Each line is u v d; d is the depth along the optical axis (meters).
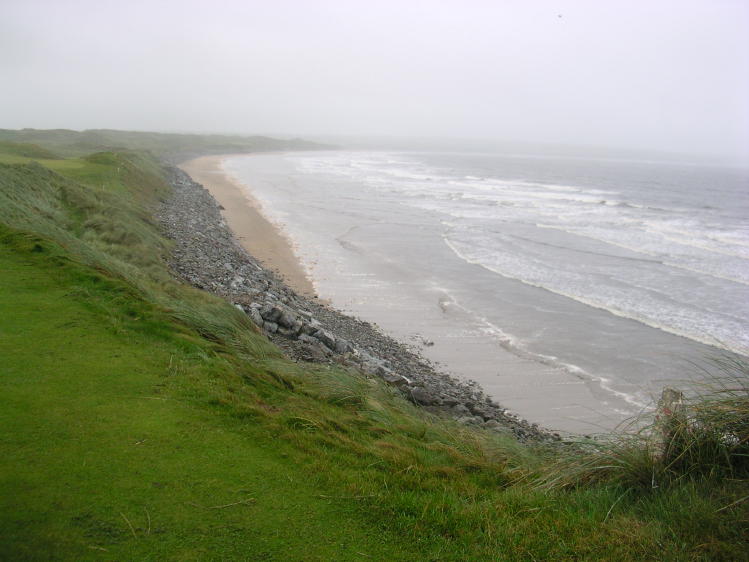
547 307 17.42
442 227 30.88
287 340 11.41
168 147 96.81
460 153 179.25
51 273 9.06
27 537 3.36
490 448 6.47
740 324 16.08
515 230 30.53
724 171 120.75
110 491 3.95
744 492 4.33
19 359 6.04
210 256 19.14
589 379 12.59
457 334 15.08
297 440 5.11
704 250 26.27
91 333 7.02
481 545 3.82
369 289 18.80
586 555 3.75
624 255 24.86
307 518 3.93
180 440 4.81
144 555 3.35
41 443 4.46
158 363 6.41
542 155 191.88
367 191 48.03
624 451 5.09
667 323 16.14
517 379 12.53
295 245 24.88
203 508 3.90
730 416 4.84
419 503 4.26
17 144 43.97
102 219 17.86
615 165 128.50
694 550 3.76
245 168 71.00
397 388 9.88
